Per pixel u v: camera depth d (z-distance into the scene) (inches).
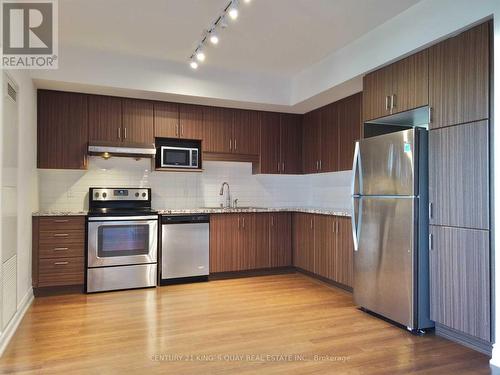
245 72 174.4
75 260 152.4
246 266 182.9
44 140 155.0
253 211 185.0
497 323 90.5
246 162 201.0
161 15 119.0
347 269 151.9
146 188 179.0
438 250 107.4
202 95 165.9
